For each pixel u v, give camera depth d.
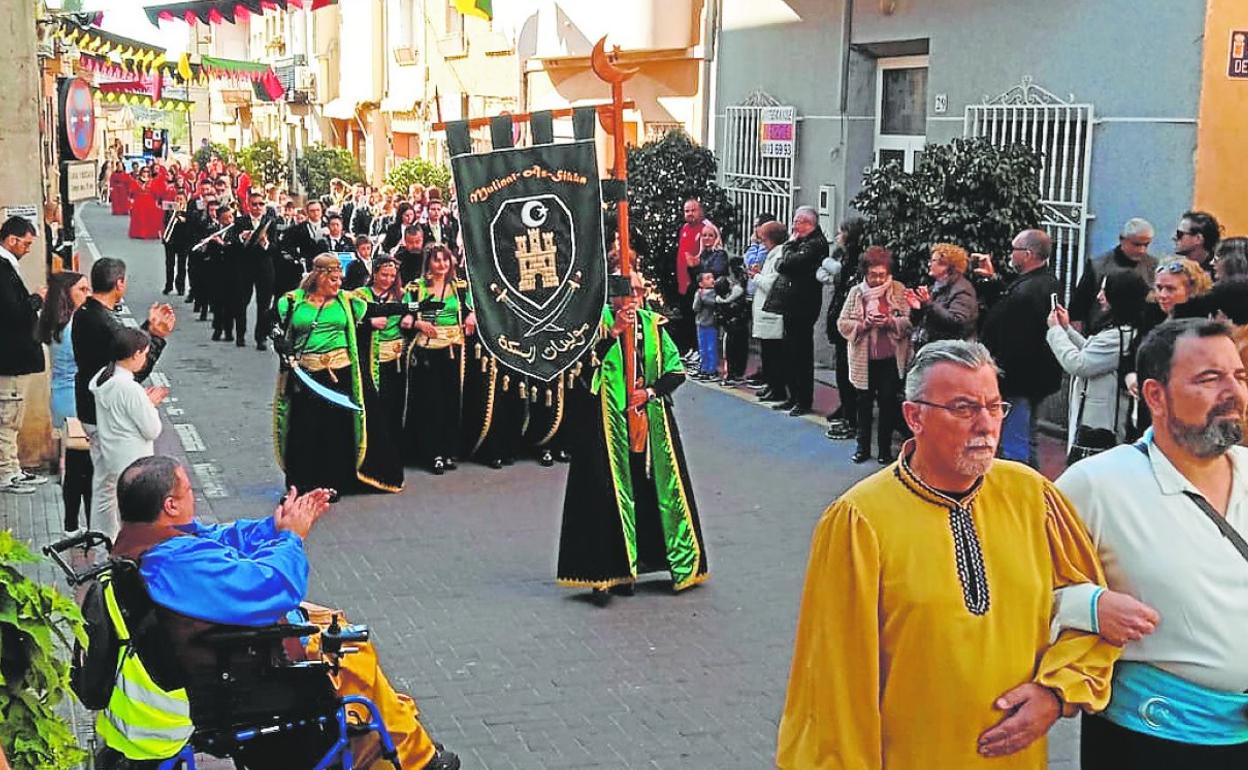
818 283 13.51
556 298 8.31
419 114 31.36
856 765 3.77
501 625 8.05
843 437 12.78
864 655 3.79
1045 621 3.87
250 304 24.28
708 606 8.37
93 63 24.33
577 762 6.27
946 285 10.55
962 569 3.80
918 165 12.21
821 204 16.44
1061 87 12.70
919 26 14.58
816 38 16.42
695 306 15.73
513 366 8.33
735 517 10.38
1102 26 12.23
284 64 42.47
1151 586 3.95
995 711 3.79
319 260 10.81
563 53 20.94
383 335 11.80
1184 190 11.60
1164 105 11.71
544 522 10.34
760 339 14.32
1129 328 8.84
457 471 11.96
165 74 28.23
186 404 15.03
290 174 36.53
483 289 8.32
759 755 6.35
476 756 6.32
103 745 5.05
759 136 17.55
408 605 8.41
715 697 7.01
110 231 38.03
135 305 23.55
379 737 5.32
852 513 3.85
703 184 17.17
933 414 3.78
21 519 9.93
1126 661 4.01
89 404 9.33
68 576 4.98
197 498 11.05
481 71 27.16
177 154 58.22
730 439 12.91
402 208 19.58
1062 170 12.63
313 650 5.38
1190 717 3.95
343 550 9.58
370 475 11.03
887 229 12.09
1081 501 4.06
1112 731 4.09
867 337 11.66
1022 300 10.20
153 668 4.89
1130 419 8.84
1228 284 7.34
